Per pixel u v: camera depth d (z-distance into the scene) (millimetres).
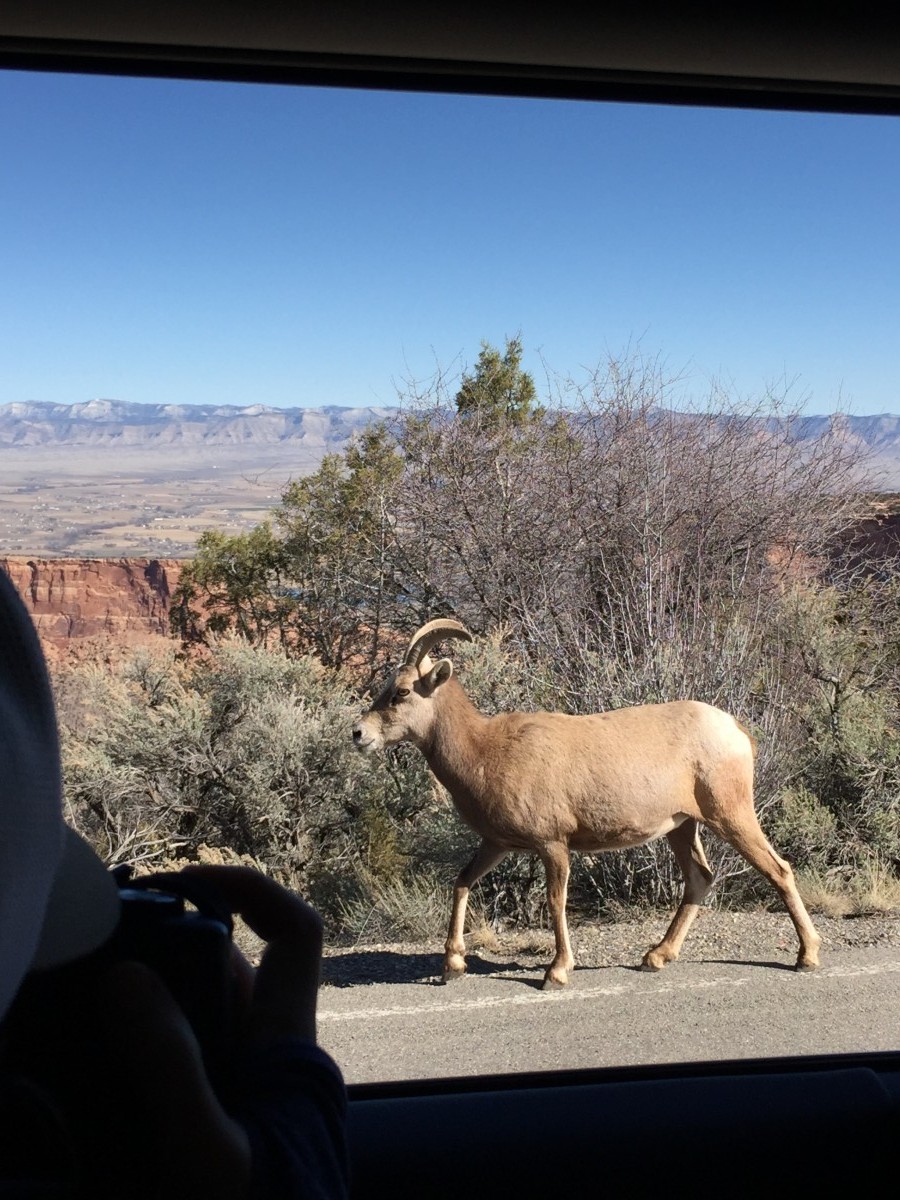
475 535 13570
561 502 13164
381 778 8773
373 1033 4477
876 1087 2664
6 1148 751
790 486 13703
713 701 8320
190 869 1005
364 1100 2645
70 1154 748
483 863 5969
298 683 9875
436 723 5992
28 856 588
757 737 8133
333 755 8492
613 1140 2492
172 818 8258
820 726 8789
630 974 5598
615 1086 2654
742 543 13117
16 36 2312
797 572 13148
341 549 14672
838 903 6902
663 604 8977
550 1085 2746
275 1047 917
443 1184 2398
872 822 7883
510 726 5957
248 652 9836
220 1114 763
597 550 12531
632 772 5758
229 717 8812
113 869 949
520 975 5719
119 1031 740
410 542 14375
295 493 15094
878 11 2281
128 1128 779
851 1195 2539
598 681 8562
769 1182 2498
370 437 14930
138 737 8391
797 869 7617
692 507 12930
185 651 13547
